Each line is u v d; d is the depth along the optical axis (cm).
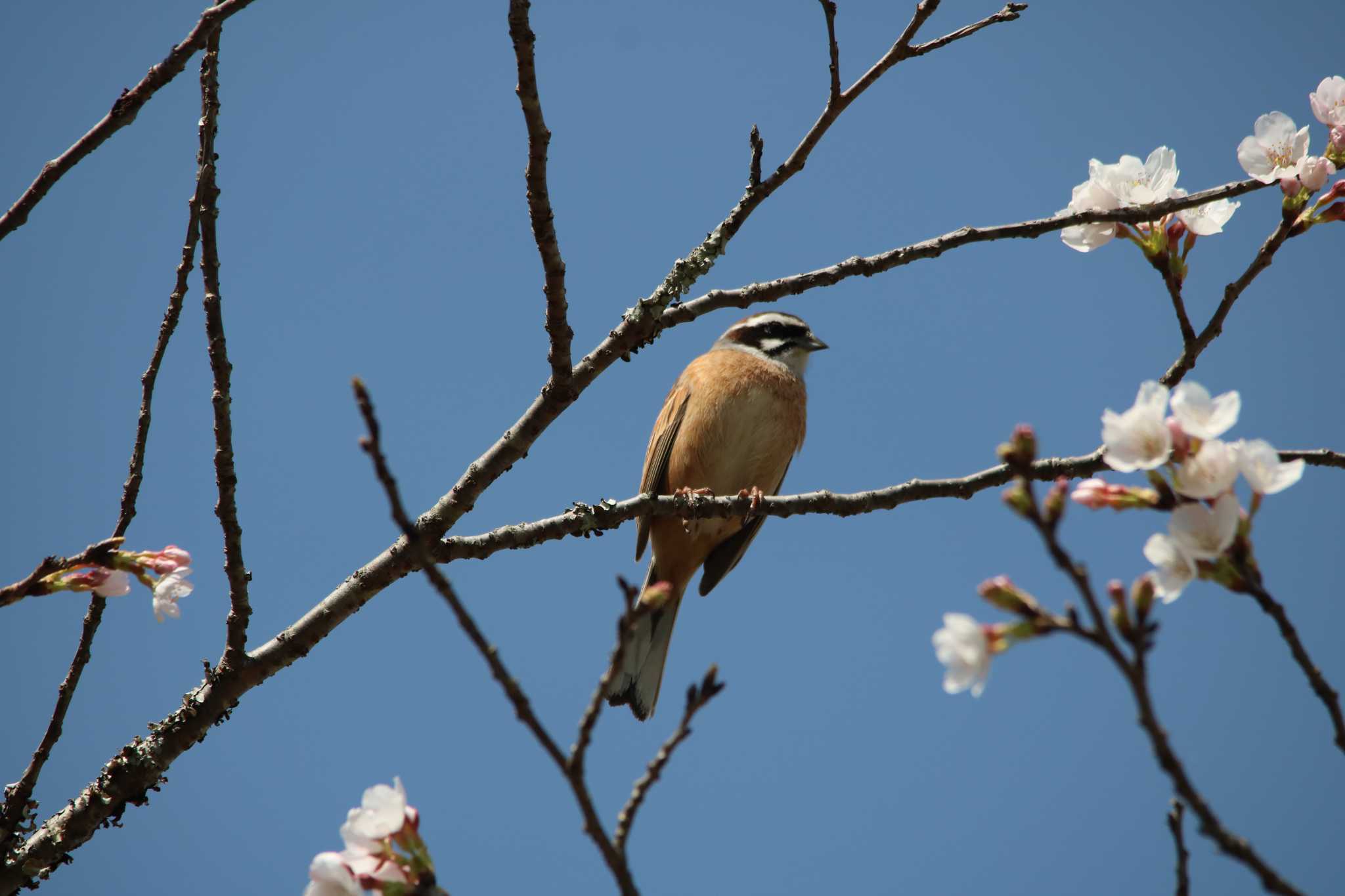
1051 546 448
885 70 909
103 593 668
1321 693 488
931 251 893
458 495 928
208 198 816
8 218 720
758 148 945
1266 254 820
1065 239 862
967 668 471
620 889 488
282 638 880
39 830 825
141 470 812
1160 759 450
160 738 851
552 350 913
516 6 781
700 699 519
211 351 813
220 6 744
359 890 530
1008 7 895
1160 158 865
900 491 936
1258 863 441
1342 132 813
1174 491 517
